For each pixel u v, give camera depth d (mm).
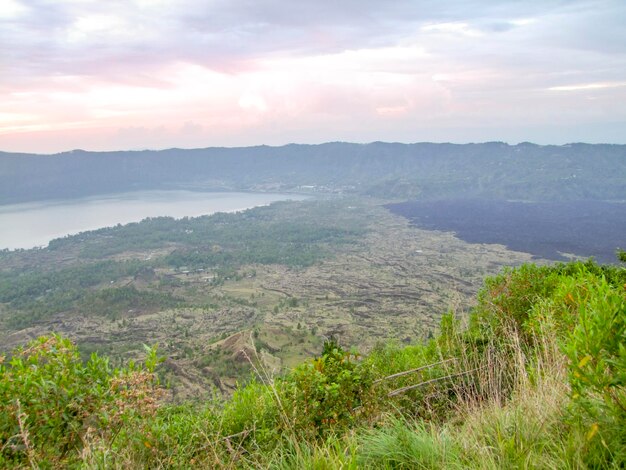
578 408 2543
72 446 3000
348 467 2604
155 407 3182
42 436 2906
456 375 4668
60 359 3229
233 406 4562
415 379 5137
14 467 2631
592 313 2471
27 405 2943
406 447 2930
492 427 2982
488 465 2459
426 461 2771
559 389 3098
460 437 2967
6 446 2645
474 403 3715
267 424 4051
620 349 2162
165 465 3025
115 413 3010
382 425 3820
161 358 3408
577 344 2396
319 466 2709
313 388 4090
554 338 4043
